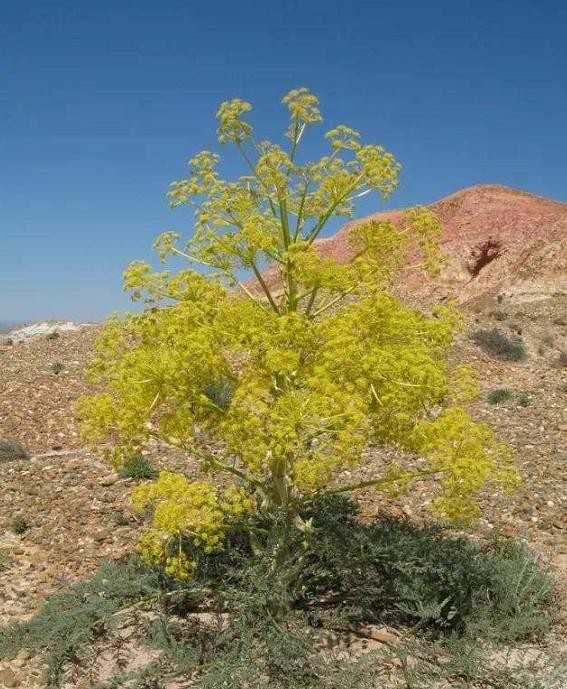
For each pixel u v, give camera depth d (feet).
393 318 15.78
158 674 16.14
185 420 16.20
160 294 17.16
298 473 14.96
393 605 19.02
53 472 34.78
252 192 17.83
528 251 108.78
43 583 23.12
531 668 15.57
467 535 25.55
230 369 16.87
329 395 14.87
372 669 15.92
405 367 15.28
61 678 16.98
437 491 30.35
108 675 16.96
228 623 17.46
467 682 15.71
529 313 85.15
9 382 56.85
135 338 17.80
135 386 15.79
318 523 20.38
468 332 73.41
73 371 60.34
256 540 18.47
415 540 18.54
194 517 15.24
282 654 15.64
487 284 107.96
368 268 16.42
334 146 17.17
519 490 30.37
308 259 15.97
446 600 17.22
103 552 25.45
